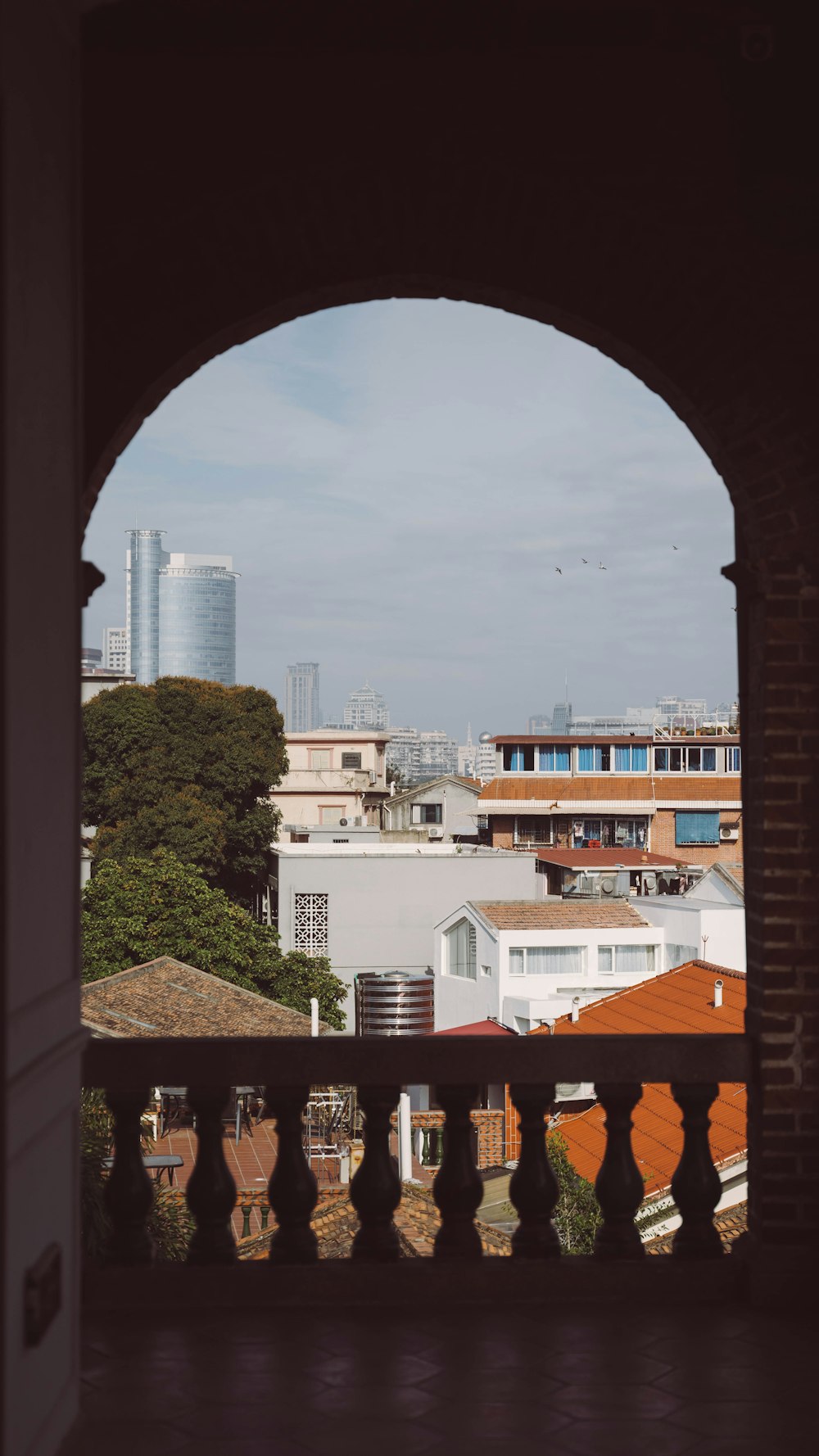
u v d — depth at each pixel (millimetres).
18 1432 2553
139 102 4168
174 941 27547
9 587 2447
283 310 4332
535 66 4242
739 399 4289
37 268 2709
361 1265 4109
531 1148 4199
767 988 4195
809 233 4281
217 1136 4129
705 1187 4234
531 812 49219
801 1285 4090
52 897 2809
